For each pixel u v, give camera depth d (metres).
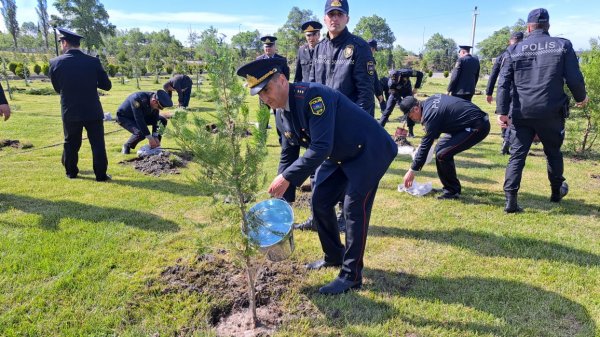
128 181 5.91
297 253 3.81
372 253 3.85
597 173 6.57
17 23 67.38
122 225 4.29
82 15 62.44
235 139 2.41
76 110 5.50
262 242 2.88
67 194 5.26
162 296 3.05
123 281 3.23
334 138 2.87
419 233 4.30
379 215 4.81
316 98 2.67
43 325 2.71
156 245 3.88
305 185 5.57
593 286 3.28
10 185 5.55
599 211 4.93
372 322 2.81
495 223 4.56
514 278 3.40
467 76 9.18
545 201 5.29
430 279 3.39
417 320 2.84
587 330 2.75
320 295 3.13
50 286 3.12
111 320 2.78
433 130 4.66
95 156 5.75
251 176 2.46
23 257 3.55
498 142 9.28
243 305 3.01
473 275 3.45
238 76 2.48
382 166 3.00
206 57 2.33
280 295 3.12
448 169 5.22
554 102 4.46
